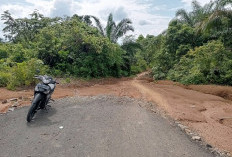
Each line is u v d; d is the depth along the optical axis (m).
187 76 11.88
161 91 8.71
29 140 3.58
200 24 13.14
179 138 3.88
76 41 11.92
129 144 3.54
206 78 11.23
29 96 6.46
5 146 3.36
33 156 3.09
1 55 11.96
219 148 3.61
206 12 15.31
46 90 4.75
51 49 11.35
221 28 12.80
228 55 11.48
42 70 8.53
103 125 4.34
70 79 10.42
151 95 7.61
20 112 5.02
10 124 4.26
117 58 14.15
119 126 4.32
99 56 12.16
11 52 12.12
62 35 12.38
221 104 6.90
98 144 3.50
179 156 3.24
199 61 11.62
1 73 7.93
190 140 3.83
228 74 10.61
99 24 17.28
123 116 4.96
